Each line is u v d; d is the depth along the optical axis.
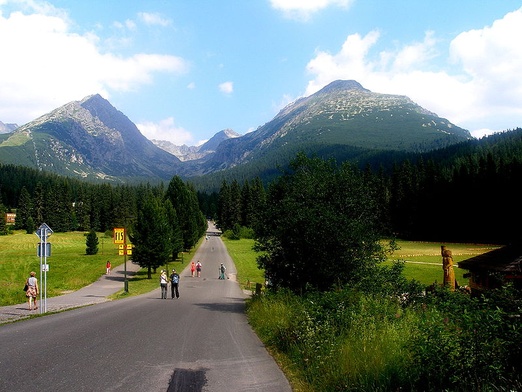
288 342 9.72
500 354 4.96
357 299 10.68
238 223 132.62
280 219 17.61
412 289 13.84
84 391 6.25
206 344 10.53
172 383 6.88
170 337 11.47
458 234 96.19
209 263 65.06
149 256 46.34
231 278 48.84
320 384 6.66
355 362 6.57
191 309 20.06
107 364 8.04
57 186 150.38
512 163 89.50
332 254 16.27
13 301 24.02
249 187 138.88
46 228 19.42
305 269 17.00
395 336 7.21
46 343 10.22
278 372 7.76
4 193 182.38
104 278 47.47
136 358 8.66
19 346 9.80
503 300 5.89
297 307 11.95
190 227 78.56
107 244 105.56
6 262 60.00
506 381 4.74
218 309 20.20
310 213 16.47
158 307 21.06
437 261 54.06
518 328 4.93
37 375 7.11
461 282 31.73
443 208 99.19
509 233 87.88
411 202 103.69
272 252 19.02
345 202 17.55
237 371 7.81
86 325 13.65
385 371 5.91
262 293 20.62
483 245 80.69
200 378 7.26
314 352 8.09
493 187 91.25
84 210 154.12
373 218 17.66
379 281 15.01
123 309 19.83
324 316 9.58
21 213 144.38
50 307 21.17
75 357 8.61
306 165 19.30
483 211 92.50
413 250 71.62
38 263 59.22
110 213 151.12
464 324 5.58
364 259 16.69
